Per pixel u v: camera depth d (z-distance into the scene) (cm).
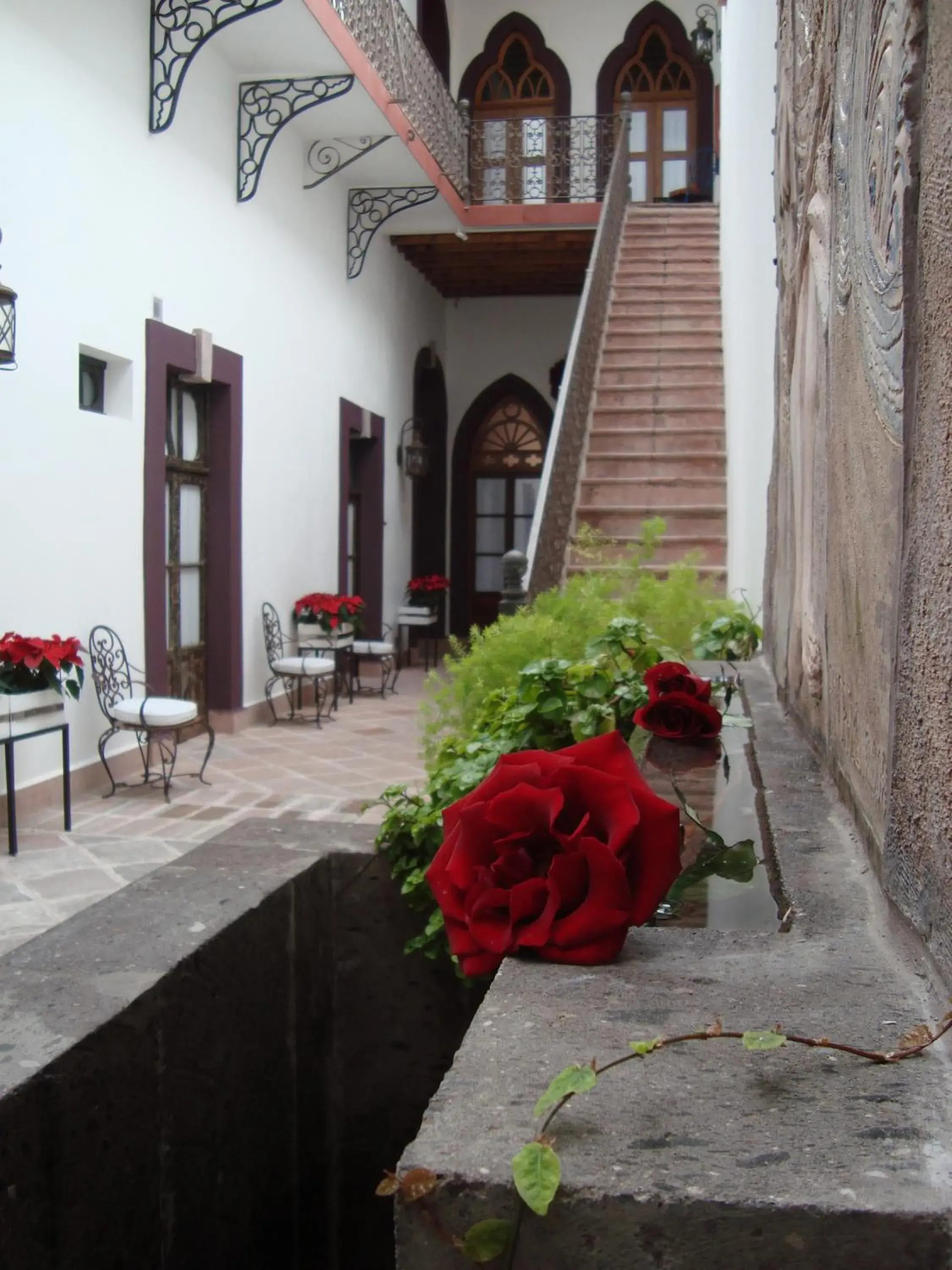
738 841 182
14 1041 126
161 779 776
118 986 142
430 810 202
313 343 1181
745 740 263
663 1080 96
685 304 1252
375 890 207
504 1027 108
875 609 155
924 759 120
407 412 1605
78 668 614
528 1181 80
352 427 1337
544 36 1838
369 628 1470
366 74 1002
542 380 1820
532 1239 81
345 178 1263
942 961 112
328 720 1062
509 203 1544
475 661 288
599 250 1160
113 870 555
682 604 429
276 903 183
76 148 700
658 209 1500
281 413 1086
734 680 357
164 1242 146
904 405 128
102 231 735
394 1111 210
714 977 122
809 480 256
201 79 885
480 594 1862
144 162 792
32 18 647
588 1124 89
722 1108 91
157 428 810
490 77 1859
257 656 1035
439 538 1816
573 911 129
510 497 1850
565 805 135
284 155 1082
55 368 682
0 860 571
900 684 132
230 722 975
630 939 137
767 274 557
